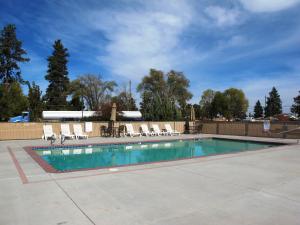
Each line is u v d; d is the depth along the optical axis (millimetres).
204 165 8141
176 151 14914
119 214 4043
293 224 3697
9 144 14344
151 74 49812
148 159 12375
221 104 62250
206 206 4406
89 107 49000
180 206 4398
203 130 25000
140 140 17125
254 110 74688
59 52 47469
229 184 5844
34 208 4281
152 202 4598
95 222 3744
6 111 28188
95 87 49031
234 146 16953
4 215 3992
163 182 5980
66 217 3920
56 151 13852
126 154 13742
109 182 5953
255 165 8180
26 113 31906
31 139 17422
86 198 4801
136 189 5398
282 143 15750
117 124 21156
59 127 18562
